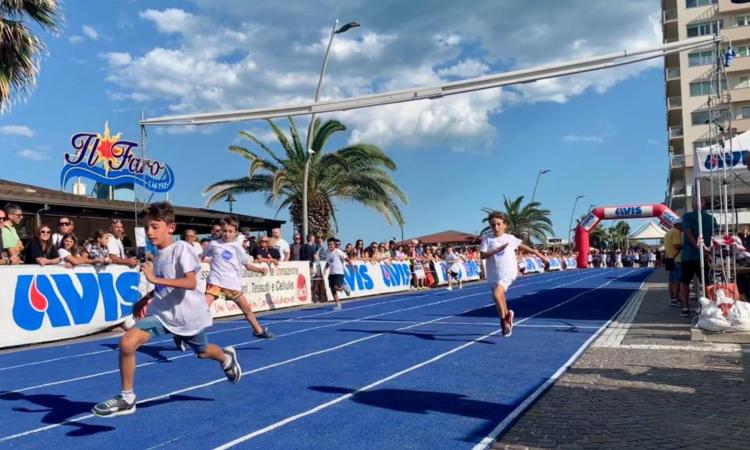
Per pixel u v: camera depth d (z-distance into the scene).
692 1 60.09
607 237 113.81
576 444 4.52
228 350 6.01
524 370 7.23
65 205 18.50
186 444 4.79
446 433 4.89
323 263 20.52
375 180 26.67
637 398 5.75
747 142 10.73
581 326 11.08
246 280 16.31
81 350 10.05
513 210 61.22
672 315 12.29
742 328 8.59
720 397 5.71
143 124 14.70
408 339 10.08
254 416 5.54
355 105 13.89
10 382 7.43
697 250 11.35
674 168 61.53
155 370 7.91
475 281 34.84
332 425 5.20
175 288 5.51
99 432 5.18
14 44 13.90
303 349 9.30
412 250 27.72
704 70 59.12
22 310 10.69
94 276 12.19
